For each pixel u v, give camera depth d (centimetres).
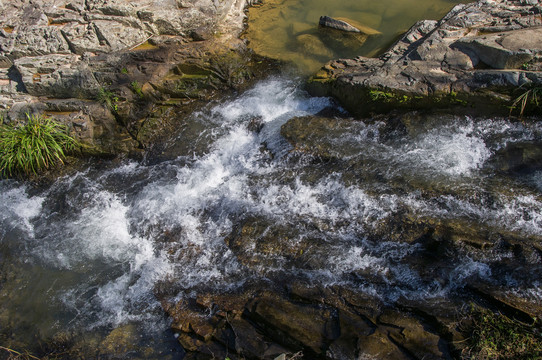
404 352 467
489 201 567
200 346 532
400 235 564
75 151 834
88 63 867
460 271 513
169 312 572
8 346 582
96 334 577
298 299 538
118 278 635
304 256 577
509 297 478
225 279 587
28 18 922
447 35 764
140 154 816
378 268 545
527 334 447
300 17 1034
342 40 931
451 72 705
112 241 686
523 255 502
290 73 888
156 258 642
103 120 844
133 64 881
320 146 706
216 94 885
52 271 664
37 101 866
